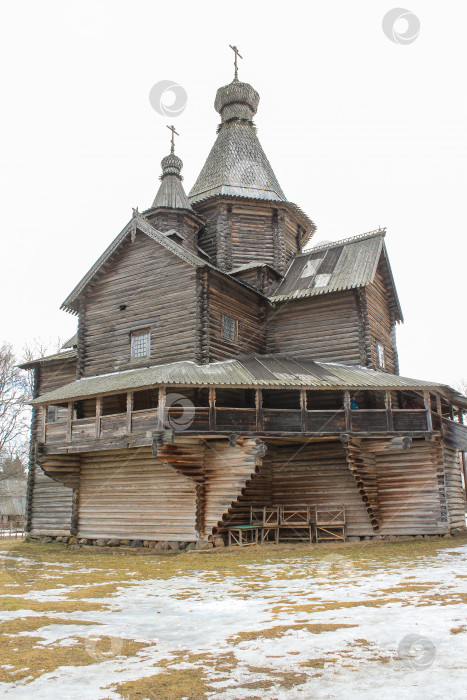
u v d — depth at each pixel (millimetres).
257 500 21828
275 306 26203
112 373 23469
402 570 13398
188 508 19703
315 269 27234
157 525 20250
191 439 19391
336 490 21594
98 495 22094
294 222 31547
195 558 17172
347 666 6160
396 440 20109
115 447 19359
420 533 20531
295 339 25422
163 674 6062
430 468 20750
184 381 18391
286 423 19438
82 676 6059
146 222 23609
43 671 6242
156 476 20672
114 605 9977
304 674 5949
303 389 19625
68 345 29594
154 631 7965
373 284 26422
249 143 33031
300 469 22297
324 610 9008
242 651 6855
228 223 29281
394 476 21250
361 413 19984
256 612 9094
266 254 29312
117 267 24703
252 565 15453
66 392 21859
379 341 26156
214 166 32219
